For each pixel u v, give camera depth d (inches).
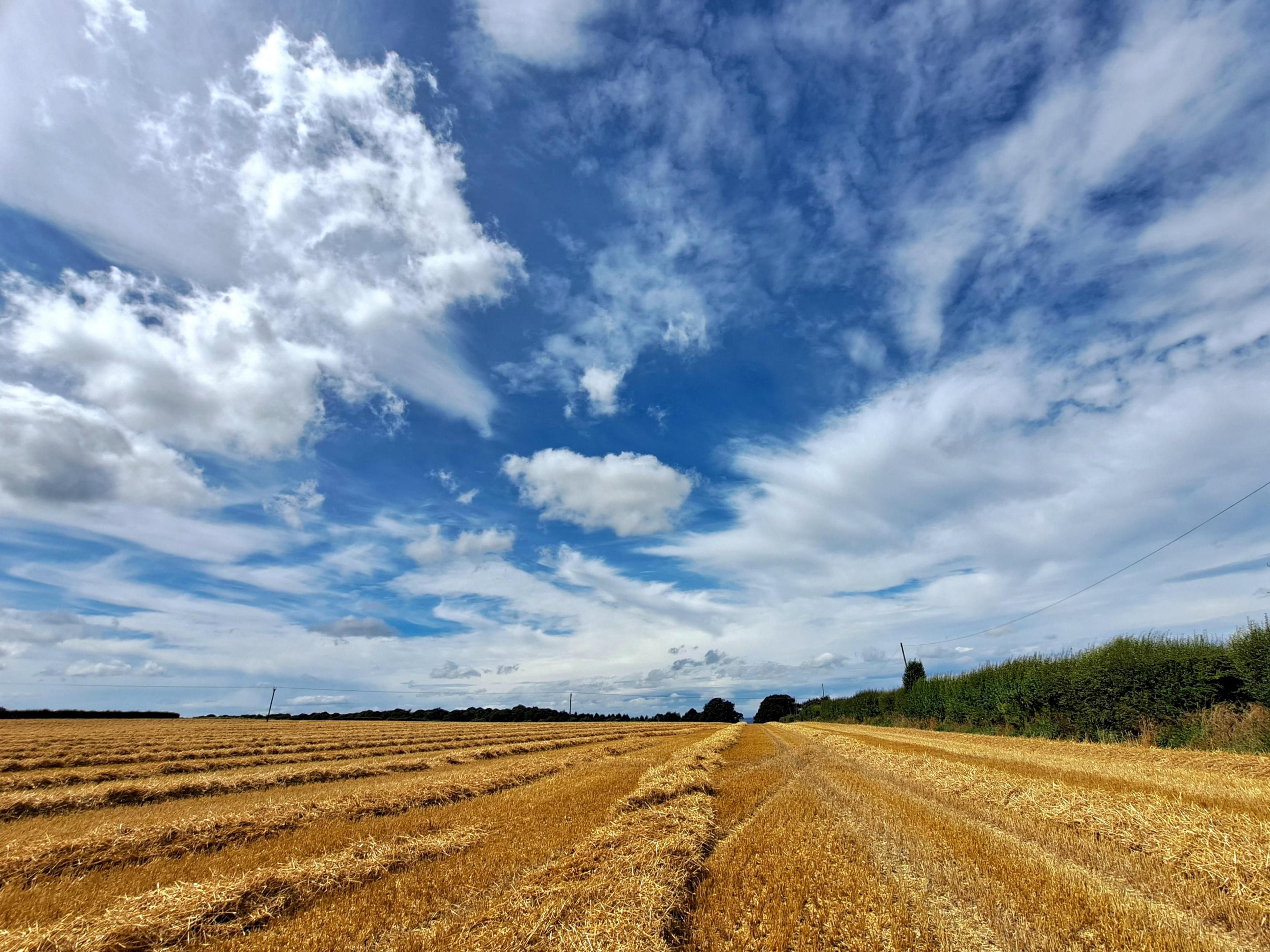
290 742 1314.0
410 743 1362.0
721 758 962.7
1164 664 949.2
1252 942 236.8
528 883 310.8
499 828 442.0
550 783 701.9
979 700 1593.3
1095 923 251.6
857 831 420.5
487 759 1053.2
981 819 469.1
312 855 374.9
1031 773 624.1
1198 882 301.7
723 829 445.7
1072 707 1150.3
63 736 1454.2
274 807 491.5
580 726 2743.6
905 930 243.1
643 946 227.1
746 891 297.6
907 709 2214.6
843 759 976.9
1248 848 314.8
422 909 281.4
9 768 818.2
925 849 366.9
